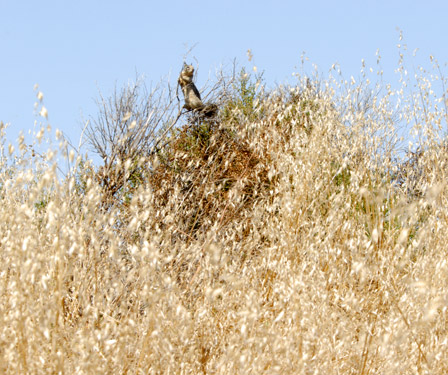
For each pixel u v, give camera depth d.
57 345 6.21
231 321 7.70
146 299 6.48
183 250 9.51
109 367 6.30
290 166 11.62
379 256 8.39
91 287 7.74
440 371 6.72
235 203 12.41
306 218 10.66
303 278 7.86
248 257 9.67
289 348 6.23
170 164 16.72
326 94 13.99
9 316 5.89
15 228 6.44
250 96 20.27
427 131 12.06
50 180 6.32
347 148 12.29
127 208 11.05
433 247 8.88
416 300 7.12
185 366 6.64
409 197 11.10
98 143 17.30
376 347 6.91
